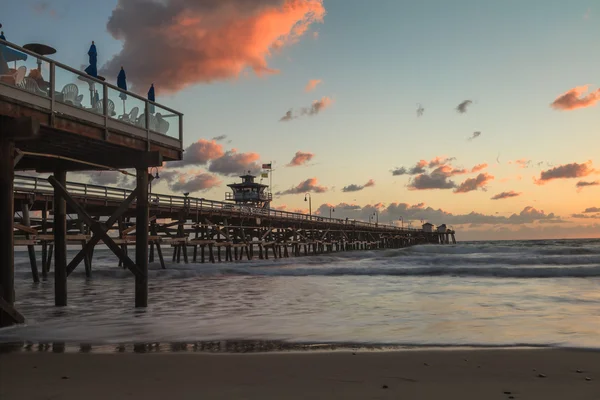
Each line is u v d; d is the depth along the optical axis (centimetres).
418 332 1135
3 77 962
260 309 1561
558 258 3788
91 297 1975
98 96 1237
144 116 1422
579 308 1519
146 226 1465
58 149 1375
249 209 4616
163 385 666
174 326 1230
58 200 1502
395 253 6212
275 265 4084
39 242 2803
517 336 1076
